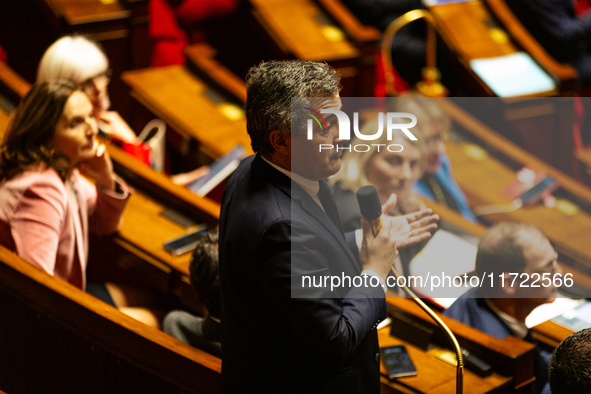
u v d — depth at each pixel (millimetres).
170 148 10227
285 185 3830
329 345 3695
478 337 5473
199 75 11023
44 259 6008
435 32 13461
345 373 4000
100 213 6840
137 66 12477
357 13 13734
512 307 5844
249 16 13375
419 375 5312
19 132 6109
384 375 5316
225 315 4062
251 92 3766
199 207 7383
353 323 3793
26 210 6027
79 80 7785
